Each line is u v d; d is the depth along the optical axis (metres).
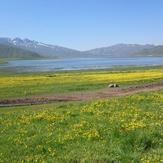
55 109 31.03
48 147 16.23
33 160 14.47
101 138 17.28
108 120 22.14
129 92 51.53
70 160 14.03
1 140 18.36
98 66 189.88
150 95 38.50
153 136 16.84
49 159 14.41
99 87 62.94
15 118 26.08
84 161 13.83
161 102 32.91
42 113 27.09
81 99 47.75
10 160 14.79
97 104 31.72
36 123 23.17
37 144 17.06
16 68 183.25
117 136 17.38
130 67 157.38
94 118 23.33
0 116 28.58
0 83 78.81
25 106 42.06
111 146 15.81
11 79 91.12
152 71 113.38
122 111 26.36
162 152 14.87
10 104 45.56
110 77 88.31
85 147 15.85
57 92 58.34
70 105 34.09
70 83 73.62
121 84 68.12
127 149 15.57
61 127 20.86
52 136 18.30
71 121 22.72
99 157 14.14
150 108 28.06
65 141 17.06
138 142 16.20
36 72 133.38
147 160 13.67
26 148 16.52
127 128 18.44
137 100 34.66
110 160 13.92
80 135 18.02
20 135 19.33
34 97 51.62
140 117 22.97
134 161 13.91
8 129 21.62
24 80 86.69
